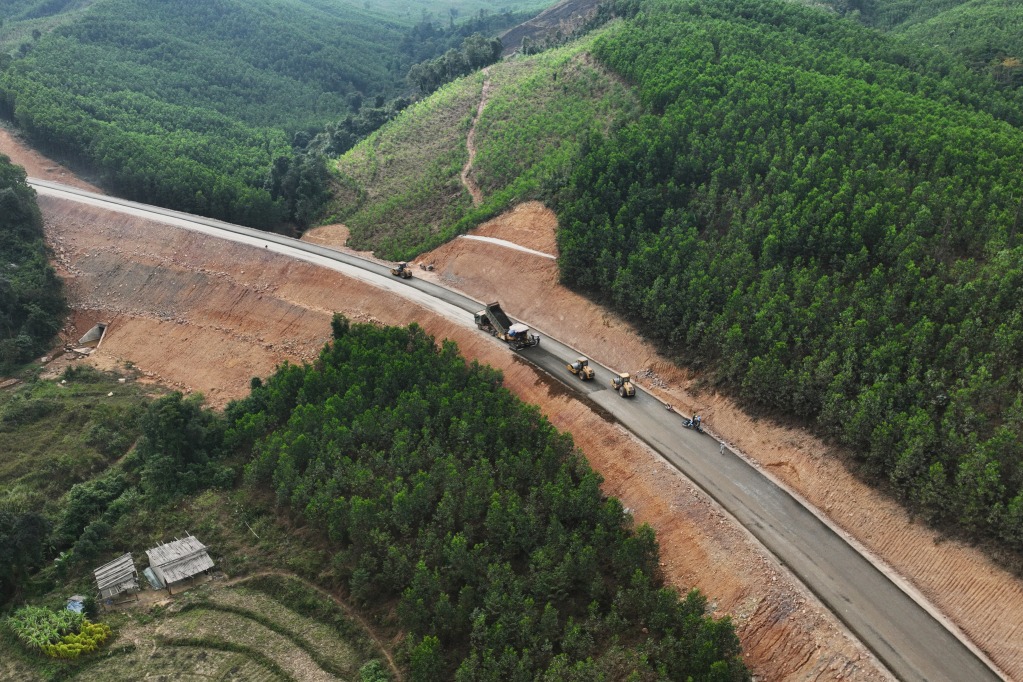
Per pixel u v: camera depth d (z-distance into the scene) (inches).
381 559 2133.4
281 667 1995.6
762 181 3056.1
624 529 2113.7
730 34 4439.0
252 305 3860.7
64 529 2471.7
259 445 2608.3
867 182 2832.2
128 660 2048.5
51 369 3816.4
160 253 4286.4
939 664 1675.7
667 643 1739.7
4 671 2044.8
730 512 2128.4
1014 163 2812.5
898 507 1993.1
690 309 2723.9
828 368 2246.6
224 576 2268.7
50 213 4658.0
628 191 3248.0
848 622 1780.3
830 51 4335.6
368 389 2758.4
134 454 2827.3
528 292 3373.5
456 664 1861.5
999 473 1823.3
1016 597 1718.8
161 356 3831.2
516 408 2532.0
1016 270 2230.6
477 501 2143.2
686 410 2593.5
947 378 2110.0
